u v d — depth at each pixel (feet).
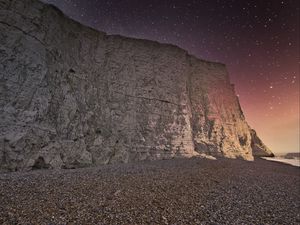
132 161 73.05
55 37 70.03
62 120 62.13
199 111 102.63
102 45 86.74
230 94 121.90
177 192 35.04
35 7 66.13
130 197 30.45
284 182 55.52
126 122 78.95
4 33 56.80
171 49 100.89
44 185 32.81
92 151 65.92
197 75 112.06
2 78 52.60
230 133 107.86
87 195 29.68
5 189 29.35
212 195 35.68
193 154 85.30
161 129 83.87
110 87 81.87
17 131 49.08
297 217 29.76
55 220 21.42
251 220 26.73
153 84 90.07
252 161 102.47
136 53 91.97
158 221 23.68
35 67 59.41
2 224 19.75
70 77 71.20
